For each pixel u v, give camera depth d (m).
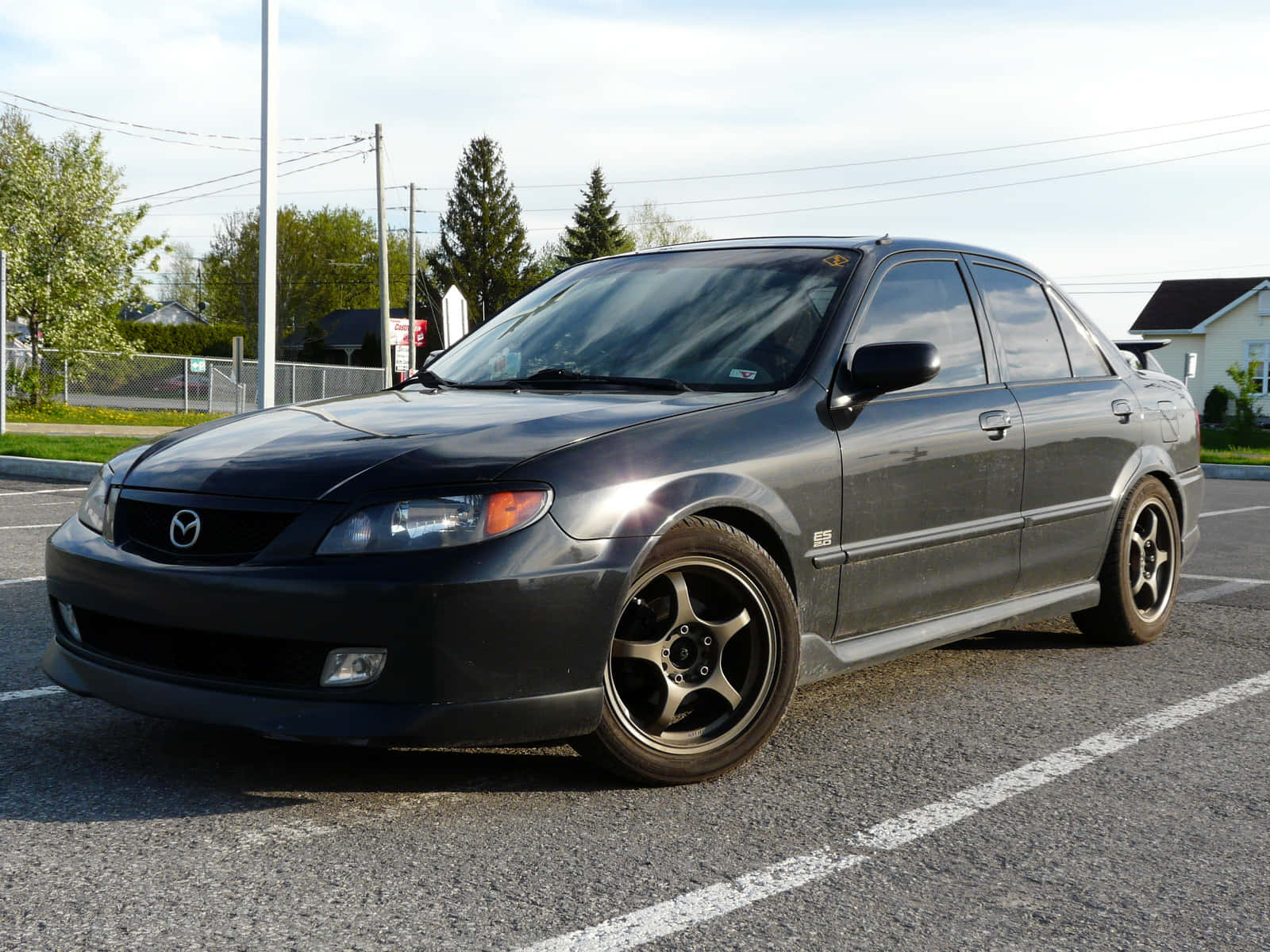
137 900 2.32
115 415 26.14
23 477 12.20
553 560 2.73
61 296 24.48
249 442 3.15
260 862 2.52
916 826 2.79
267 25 12.80
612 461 2.90
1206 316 40.75
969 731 3.59
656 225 71.19
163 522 2.95
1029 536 4.13
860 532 3.45
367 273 87.06
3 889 2.36
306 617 2.65
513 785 3.03
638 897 2.37
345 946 2.14
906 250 4.04
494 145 75.31
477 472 2.77
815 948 2.17
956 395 3.88
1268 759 3.34
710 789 3.03
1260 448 23.70
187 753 3.23
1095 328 4.89
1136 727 3.63
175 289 100.50
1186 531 5.13
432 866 2.51
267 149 12.94
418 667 2.63
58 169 24.70
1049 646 4.82
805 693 4.02
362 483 2.77
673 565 2.97
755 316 3.68
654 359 3.61
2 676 4.02
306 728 2.65
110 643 3.04
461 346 4.26
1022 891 2.44
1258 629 5.17
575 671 2.79
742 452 3.13
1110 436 4.54
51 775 3.04
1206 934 2.25
